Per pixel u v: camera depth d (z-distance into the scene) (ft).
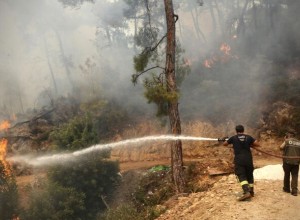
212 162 50.08
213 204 28.53
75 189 60.85
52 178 62.39
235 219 24.54
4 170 62.08
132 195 58.59
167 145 79.46
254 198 28.04
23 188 70.28
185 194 44.04
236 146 27.66
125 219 42.24
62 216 56.39
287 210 25.21
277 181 33.01
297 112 72.84
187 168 51.16
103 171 62.08
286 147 28.91
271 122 75.56
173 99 46.34
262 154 65.92
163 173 58.80
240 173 27.12
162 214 33.12
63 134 65.21
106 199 61.67
